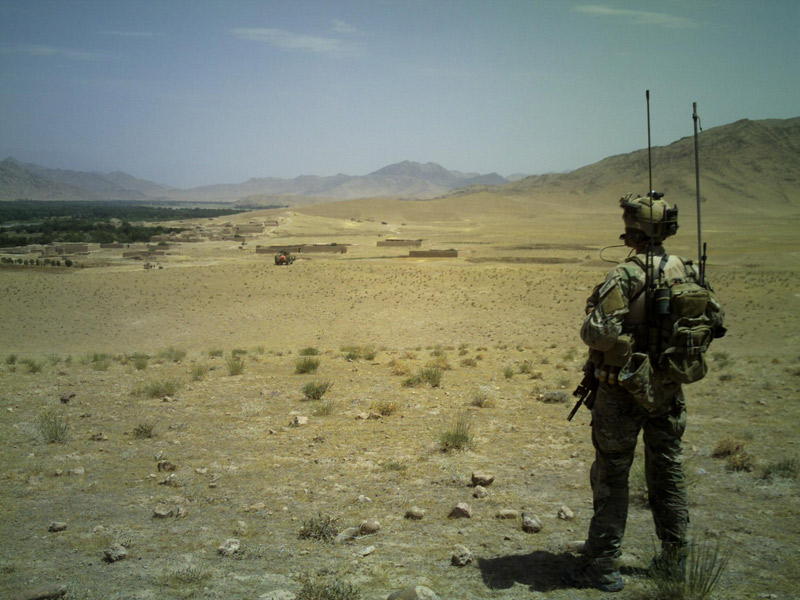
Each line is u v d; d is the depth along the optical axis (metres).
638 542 4.91
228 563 4.53
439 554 4.66
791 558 4.38
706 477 6.39
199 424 9.15
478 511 5.62
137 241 171.50
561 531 5.12
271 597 3.81
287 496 6.09
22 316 51.88
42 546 4.86
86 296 60.19
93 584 4.14
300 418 9.10
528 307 50.50
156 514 5.52
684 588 3.84
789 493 5.78
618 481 4.16
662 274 4.10
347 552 4.73
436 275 70.06
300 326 46.94
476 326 44.06
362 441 8.16
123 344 42.69
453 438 7.80
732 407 9.98
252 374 14.06
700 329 4.00
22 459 7.40
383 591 4.02
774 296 50.69
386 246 140.12
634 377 3.95
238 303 56.12
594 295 4.23
